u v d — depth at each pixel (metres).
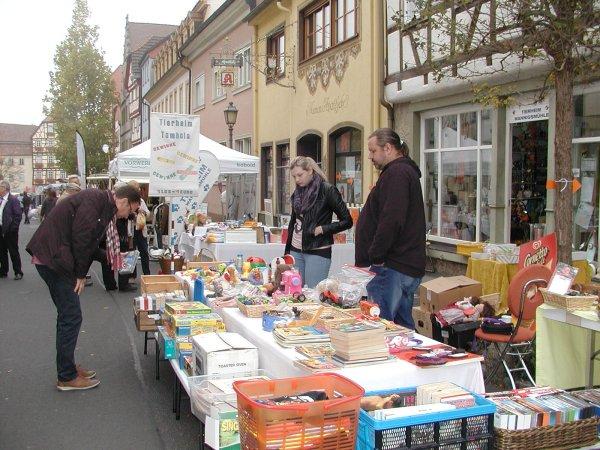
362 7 12.14
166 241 13.97
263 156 18.41
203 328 4.67
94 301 9.61
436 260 10.57
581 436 3.35
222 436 3.32
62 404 5.10
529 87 8.13
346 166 13.53
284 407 2.70
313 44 14.87
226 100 22.05
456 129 10.16
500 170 8.98
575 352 4.54
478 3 5.91
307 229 6.39
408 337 3.92
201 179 11.84
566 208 5.22
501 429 3.16
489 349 5.80
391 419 2.86
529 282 4.77
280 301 4.79
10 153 115.62
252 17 17.70
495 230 9.07
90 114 50.69
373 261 4.73
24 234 26.94
